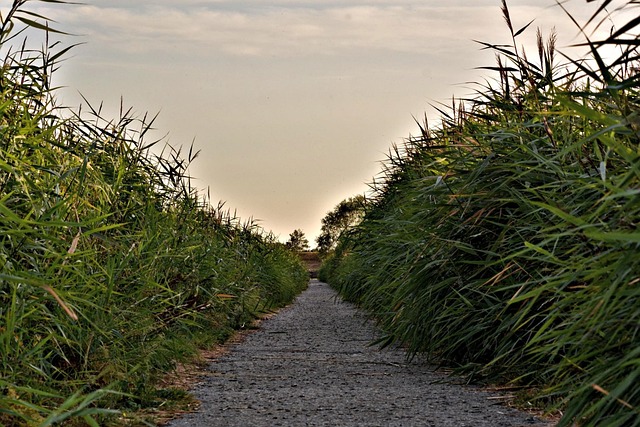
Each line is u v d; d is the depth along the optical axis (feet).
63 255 12.66
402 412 14.30
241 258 38.19
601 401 8.55
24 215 13.44
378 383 17.90
